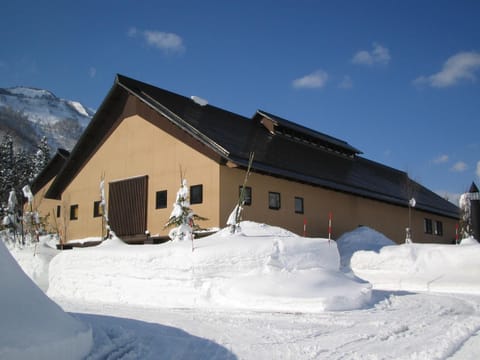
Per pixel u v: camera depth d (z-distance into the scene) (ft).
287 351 24.20
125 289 47.85
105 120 89.15
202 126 76.84
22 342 17.38
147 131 81.66
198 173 72.38
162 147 78.64
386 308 40.73
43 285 61.77
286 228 77.92
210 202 69.82
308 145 100.73
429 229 117.91
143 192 79.92
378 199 95.25
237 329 29.55
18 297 19.61
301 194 81.87
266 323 31.94
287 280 42.70
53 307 21.53
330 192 88.33
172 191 75.77
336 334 28.78
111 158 87.10
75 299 50.19
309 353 23.97
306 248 47.60
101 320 31.35
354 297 40.93
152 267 47.11
